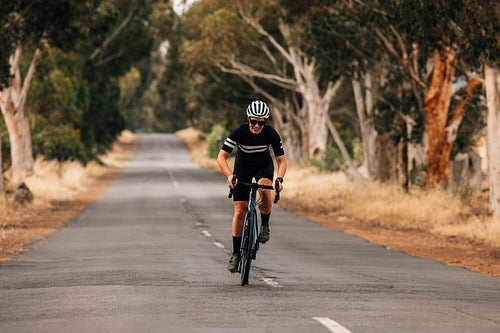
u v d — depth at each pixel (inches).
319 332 240.2
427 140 1180.5
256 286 369.4
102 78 2532.0
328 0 1139.3
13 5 1210.6
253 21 1710.1
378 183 1343.5
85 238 756.6
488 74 900.0
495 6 737.0
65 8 1298.0
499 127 893.8
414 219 999.6
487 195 1243.2
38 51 1561.3
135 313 279.4
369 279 424.2
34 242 713.6
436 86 1059.3
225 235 780.0
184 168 2942.9
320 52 1255.5
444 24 831.7
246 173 365.7
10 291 360.2
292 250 639.1
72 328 250.2
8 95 1556.3
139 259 534.0
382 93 1330.0
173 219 1009.5
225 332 239.1
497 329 258.1
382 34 1144.2
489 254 661.3
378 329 249.4
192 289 353.4
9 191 1268.5
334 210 1229.1
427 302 326.3
